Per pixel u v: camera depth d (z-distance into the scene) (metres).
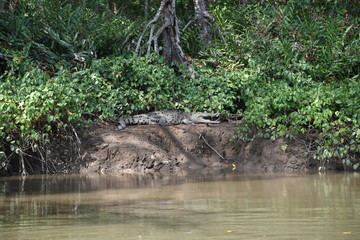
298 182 14.09
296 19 25.95
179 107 21.36
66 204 10.48
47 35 23.64
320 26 24.41
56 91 17.64
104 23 25.59
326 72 22.20
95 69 20.62
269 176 15.88
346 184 13.51
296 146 18.28
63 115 17.78
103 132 19.00
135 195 11.65
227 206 9.82
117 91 20.05
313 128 18.55
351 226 7.84
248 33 24.59
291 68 22.45
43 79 19.03
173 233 7.42
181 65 22.91
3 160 17.03
